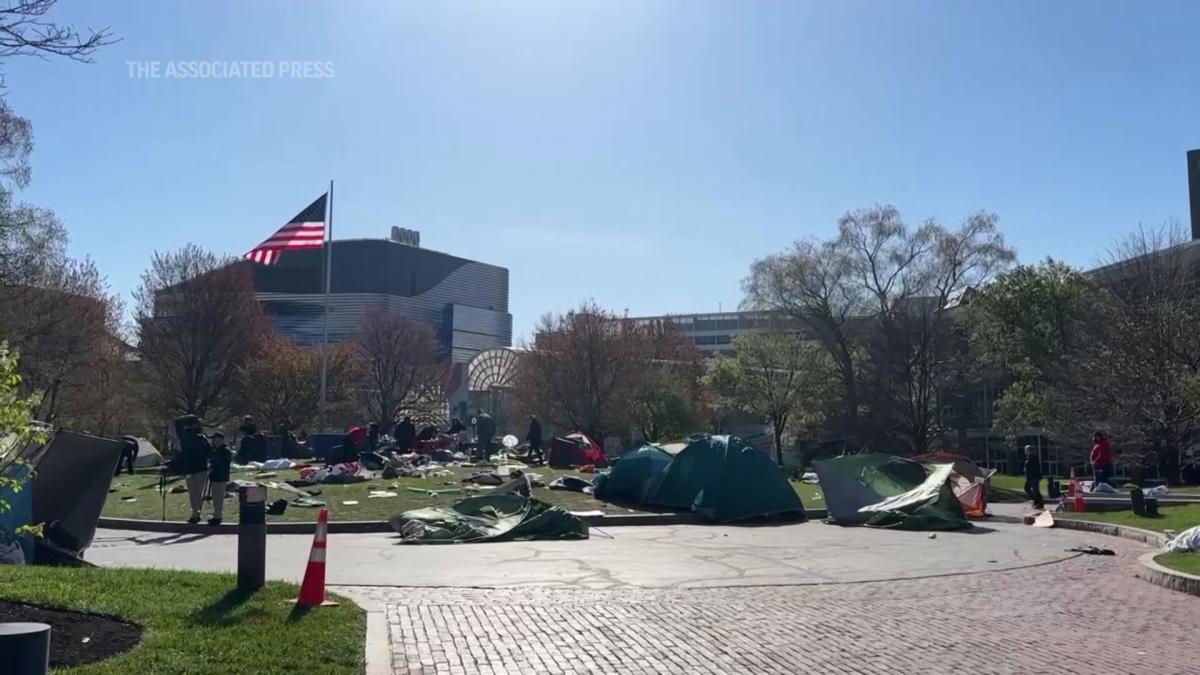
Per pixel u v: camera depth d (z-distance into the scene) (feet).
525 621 33.96
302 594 32.53
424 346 235.81
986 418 213.25
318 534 32.96
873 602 39.27
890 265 184.65
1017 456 185.37
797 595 40.88
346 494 79.10
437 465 104.01
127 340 176.76
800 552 56.13
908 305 182.50
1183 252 144.46
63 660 24.14
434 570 46.85
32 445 41.75
